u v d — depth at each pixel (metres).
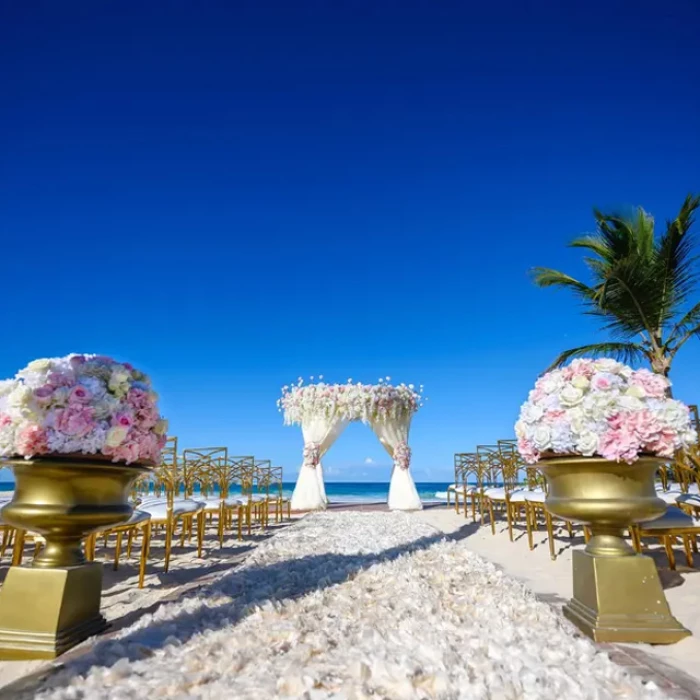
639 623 2.18
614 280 7.54
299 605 2.67
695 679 1.76
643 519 2.36
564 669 1.77
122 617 2.69
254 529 7.39
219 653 1.98
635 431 2.35
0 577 3.81
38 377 2.37
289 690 1.62
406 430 11.68
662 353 7.92
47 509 2.24
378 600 2.80
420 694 1.57
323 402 11.38
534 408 2.62
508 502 5.60
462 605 2.69
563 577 3.75
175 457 4.17
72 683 1.76
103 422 2.38
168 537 4.04
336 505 13.55
